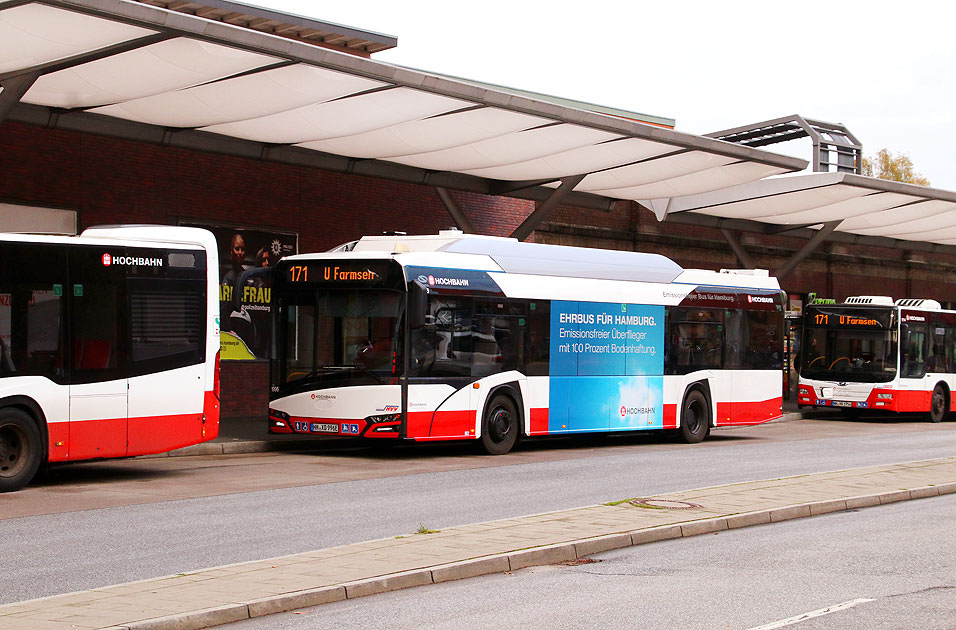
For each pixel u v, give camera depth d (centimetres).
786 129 3081
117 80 1680
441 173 2512
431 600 811
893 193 2894
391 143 2183
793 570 937
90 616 711
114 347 1448
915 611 779
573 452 2002
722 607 790
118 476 1544
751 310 2405
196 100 1825
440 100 1867
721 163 2409
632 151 2273
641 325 2167
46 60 1550
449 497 1344
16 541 1023
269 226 2486
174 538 1044
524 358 1953
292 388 1816
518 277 1953
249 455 1870
